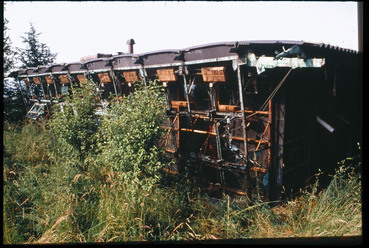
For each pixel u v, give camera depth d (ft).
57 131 23.98
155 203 17.30
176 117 25.72
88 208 16.74
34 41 63.62
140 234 13.83
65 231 13.76
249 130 21.77
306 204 16.90
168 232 14.79
